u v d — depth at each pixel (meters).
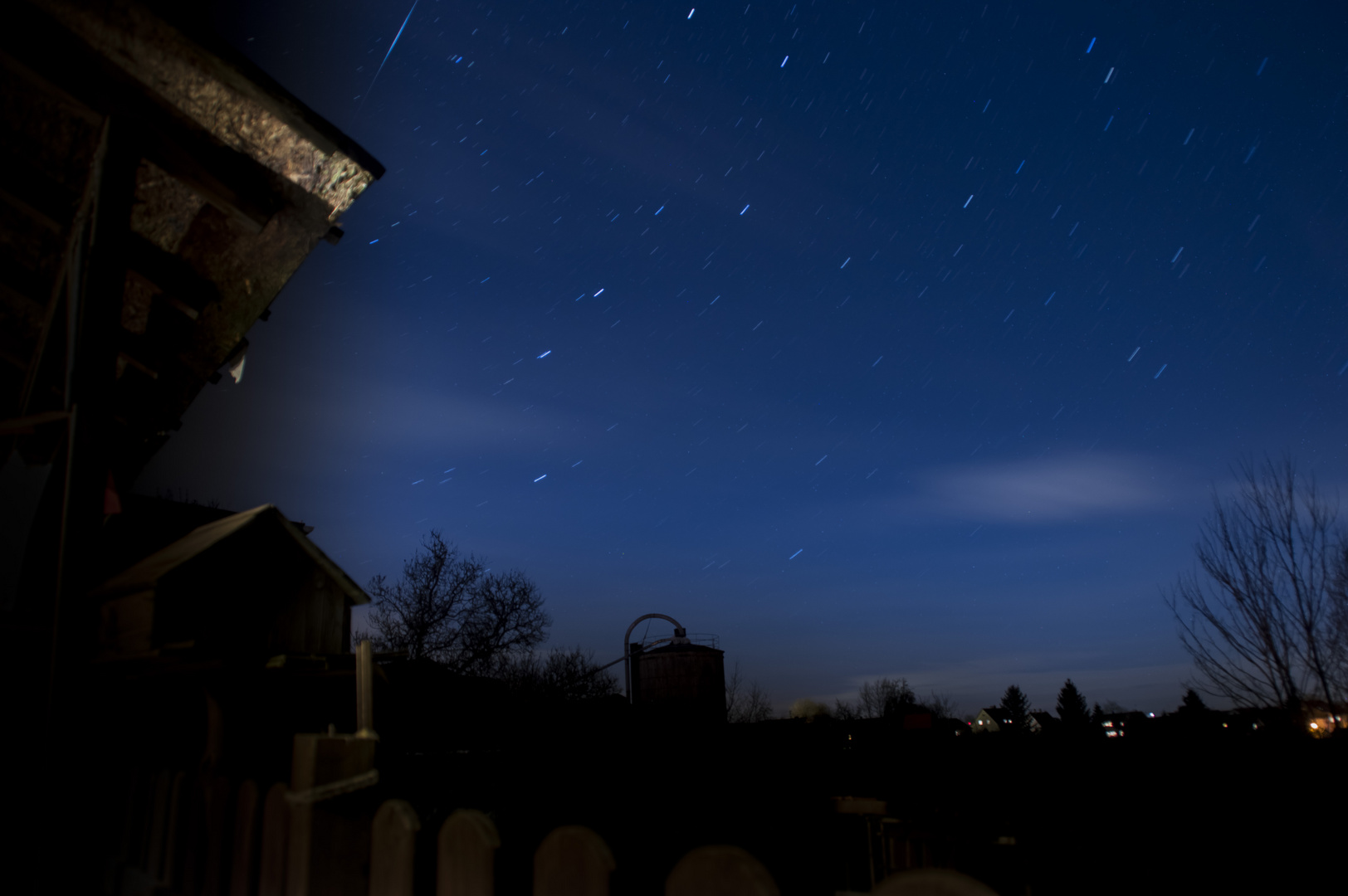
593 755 11.54
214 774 2.99
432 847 4.53
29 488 3.53
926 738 15.99
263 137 3.69
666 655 29.39
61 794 2.88
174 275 4.42
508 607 30.80
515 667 33.09
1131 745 13.59
